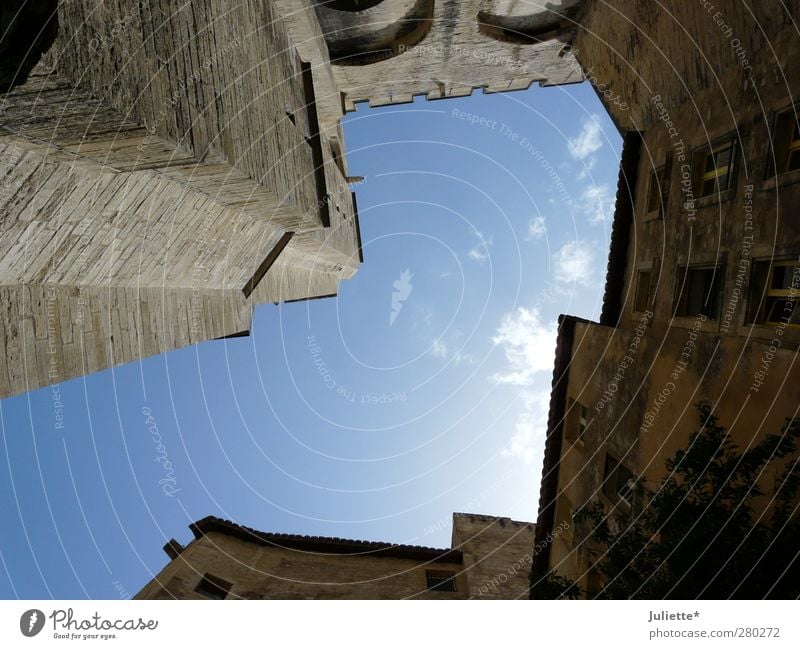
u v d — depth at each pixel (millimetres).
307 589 13656
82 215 6297
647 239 11297
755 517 6965
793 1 7113
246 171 7738
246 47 8594
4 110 4277
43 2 3557
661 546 6848
